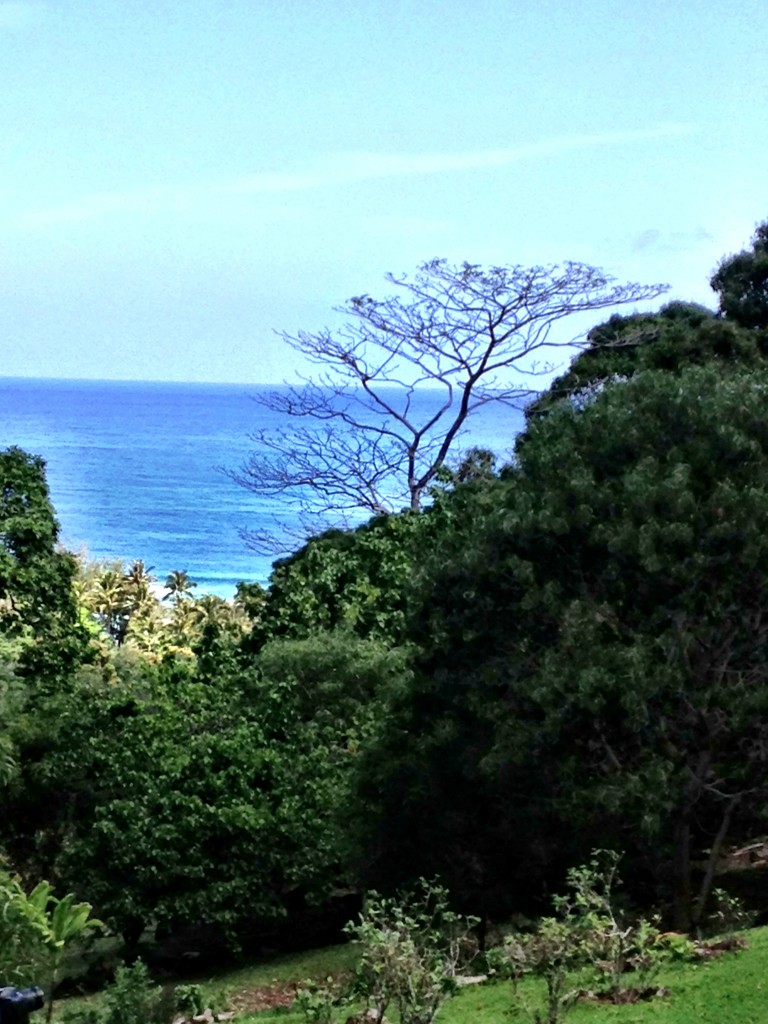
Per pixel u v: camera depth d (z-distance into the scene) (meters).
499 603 18.08
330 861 21.27
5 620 34.47
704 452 17.64
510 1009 10.34
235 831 20.94
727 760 17.47
